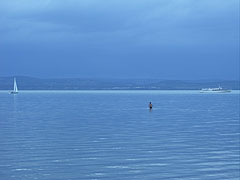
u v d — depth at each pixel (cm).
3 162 3203
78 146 3959
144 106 12044
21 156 3438
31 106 12238
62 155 3484
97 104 13438
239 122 6538
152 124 6231
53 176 2784
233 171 2927
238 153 3584
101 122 6562
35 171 2920
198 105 12644
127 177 2767
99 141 4306
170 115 8212
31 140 4381
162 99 18800
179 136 4719
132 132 5116
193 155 3497
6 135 4816
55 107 11550
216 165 3111
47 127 5762
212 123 6381
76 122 6556
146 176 2794
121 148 3838
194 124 6212
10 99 19325
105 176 2789
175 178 2742
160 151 3697
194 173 2872
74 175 2811
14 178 2728
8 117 7719
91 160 3291
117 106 12056
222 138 4541
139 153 3591
